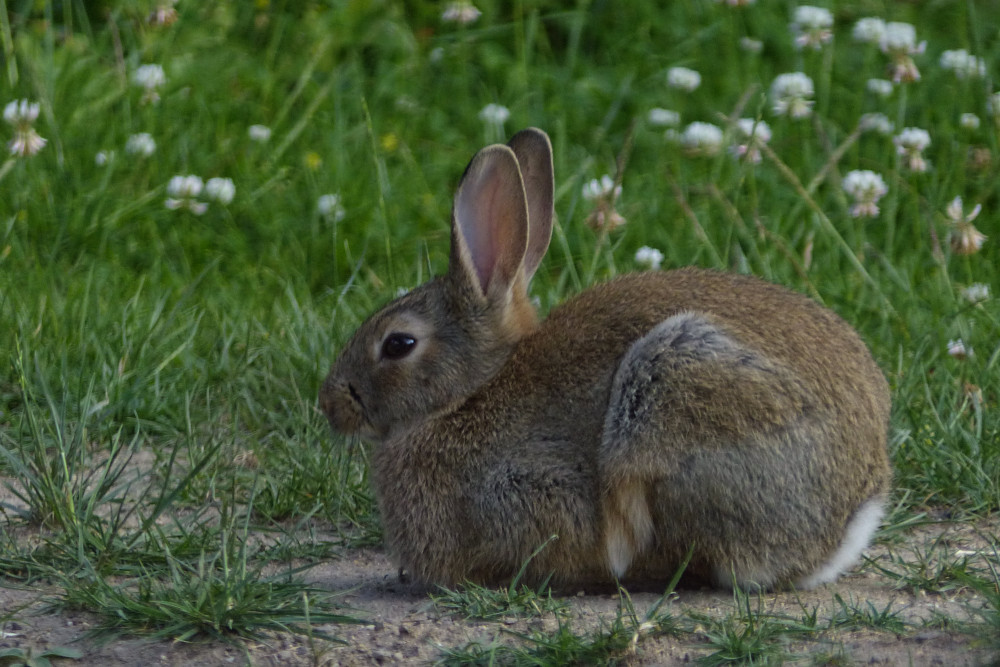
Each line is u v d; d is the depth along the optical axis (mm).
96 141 15664
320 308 12852
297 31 18734
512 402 8227
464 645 7355
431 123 17125
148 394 11195
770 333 7930
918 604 7902
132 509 9062
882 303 12258
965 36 18109
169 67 17312
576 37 18141
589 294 8641
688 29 18875
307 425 10461
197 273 13867
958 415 10258
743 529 7809
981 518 9531
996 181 14953
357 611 7910
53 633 7520
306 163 15461
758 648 7012
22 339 11641
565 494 8031
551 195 9164
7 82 16422
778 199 14852
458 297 8469
